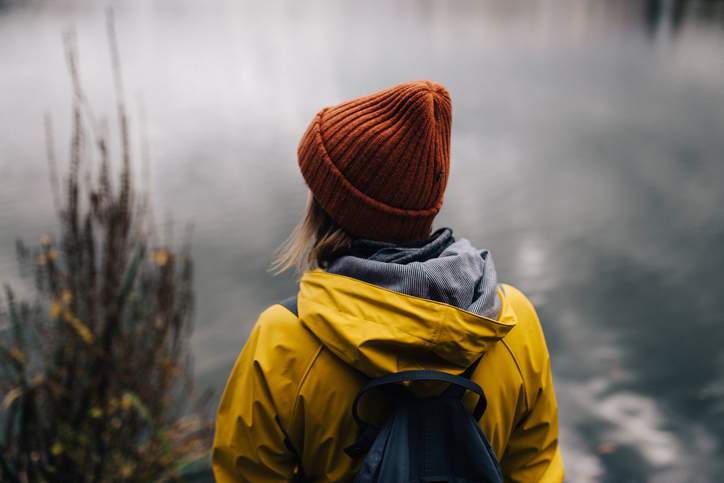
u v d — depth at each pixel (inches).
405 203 34.5
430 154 34.3
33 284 124.0
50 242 83.4
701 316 169.0
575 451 119.5
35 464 82.4
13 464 82.0
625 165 327.0
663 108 460.1
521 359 36.8
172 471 97.3
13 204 237.1
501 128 403.9
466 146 362.6
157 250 95.0
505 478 40.1
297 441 35.4
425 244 36.2
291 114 430.6
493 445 36.4
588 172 314.0
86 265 84.7
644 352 152.8
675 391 136.8
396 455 32.3
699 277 195.2
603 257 212.1
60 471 83.0
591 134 390.3
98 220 83.9
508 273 200.1
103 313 84.7
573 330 163.6
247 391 35.0
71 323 80.9
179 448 107.0
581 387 139.6
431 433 33.0
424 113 33.8
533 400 38.0
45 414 84.2
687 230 236.5
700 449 119.2
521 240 228.2
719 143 367.9
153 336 90.9
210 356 143.9
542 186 290.8
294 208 250.1
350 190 34.5
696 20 1053.2
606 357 150.5
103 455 84.6
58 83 492.4
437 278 32.3
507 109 456.1
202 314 165.0
